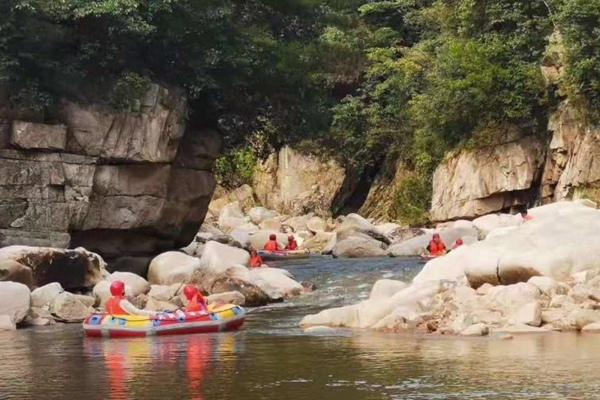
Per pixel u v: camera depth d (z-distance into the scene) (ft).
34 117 100.53
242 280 86.53
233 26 115.14
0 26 96.89
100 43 104.73
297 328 68.80
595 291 63.31
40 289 79.87
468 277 70.13
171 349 59.52
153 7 104.99
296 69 122.21
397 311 66.95
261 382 46.98
